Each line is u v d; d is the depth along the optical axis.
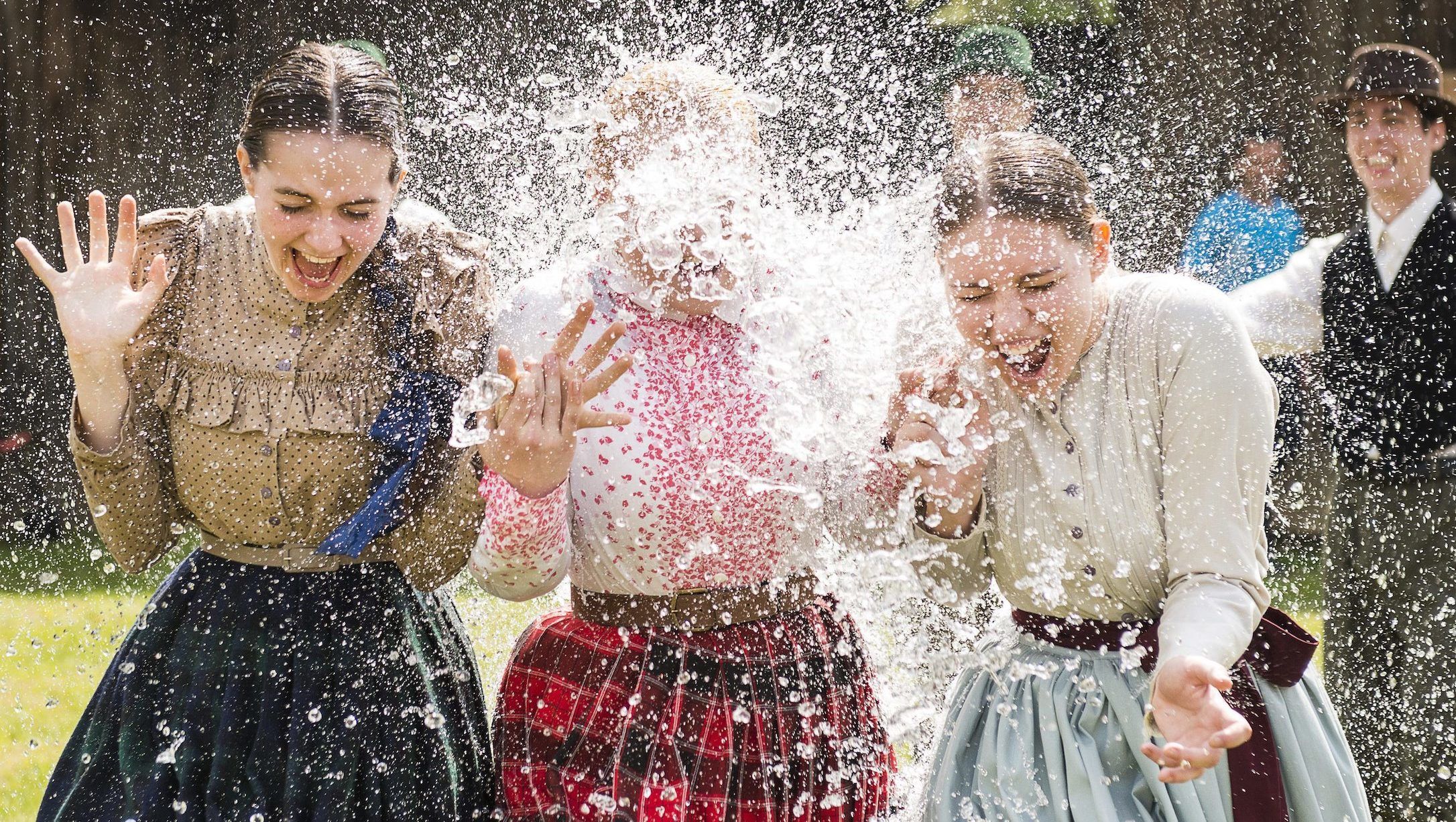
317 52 5.33
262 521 5.60
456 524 5.52
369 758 5.54
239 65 17.47
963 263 5.09
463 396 5.16
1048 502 5.31
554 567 5.39
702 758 5.38
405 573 5.74
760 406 5.48
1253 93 13.22
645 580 5.48
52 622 12.04
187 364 5.50
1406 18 13.98
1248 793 5.13
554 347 5.05
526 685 5.64
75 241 5.36
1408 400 7.89
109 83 17.55
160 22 17.42
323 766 5.48
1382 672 7.92
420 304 5.64
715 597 5.52
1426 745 7.73
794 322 5.59
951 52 9.34
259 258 5.51
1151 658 5.29
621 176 5.35
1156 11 12.78
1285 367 8.55
